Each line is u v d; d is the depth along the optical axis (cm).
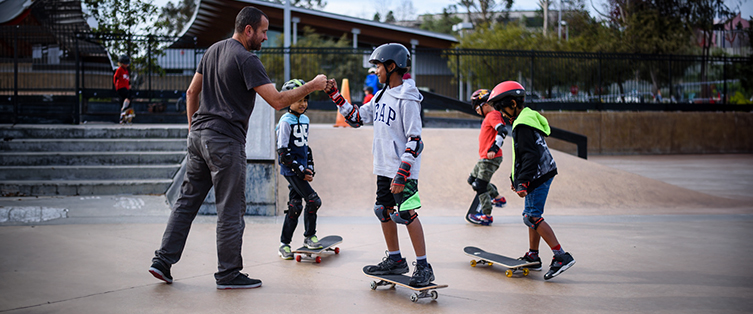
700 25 2327
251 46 345
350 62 2130
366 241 479
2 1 1406
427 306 303
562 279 362
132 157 809
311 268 385
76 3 1455
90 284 333
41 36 1347
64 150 836
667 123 1758
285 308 295
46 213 592
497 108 385
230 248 329
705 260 414
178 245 338
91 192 726
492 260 377
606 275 371
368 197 692
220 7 2441
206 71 340
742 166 1322
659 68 1991
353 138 841
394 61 324
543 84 1770
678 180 1036
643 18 2272
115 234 486
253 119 609
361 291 330
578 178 767
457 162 789
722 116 1792
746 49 2372
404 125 317
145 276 353
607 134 1722
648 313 293
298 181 405
